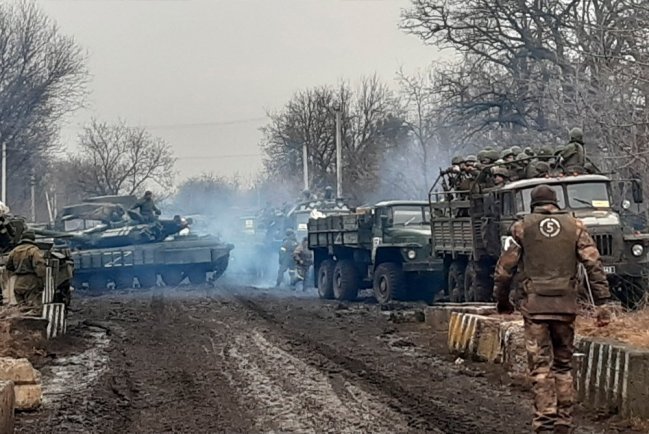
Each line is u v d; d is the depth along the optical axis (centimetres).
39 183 6412
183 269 3219
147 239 3130
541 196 804
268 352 1425
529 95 3362
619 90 2000
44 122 5156
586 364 955
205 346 1520
